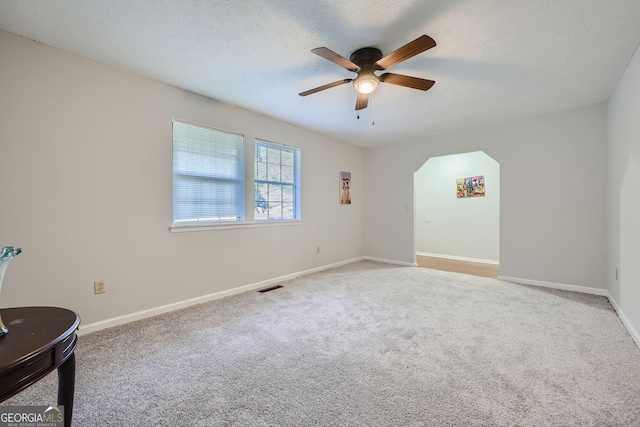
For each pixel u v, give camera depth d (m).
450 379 1.63
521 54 2.16
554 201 3.53
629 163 2.33
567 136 3.42
